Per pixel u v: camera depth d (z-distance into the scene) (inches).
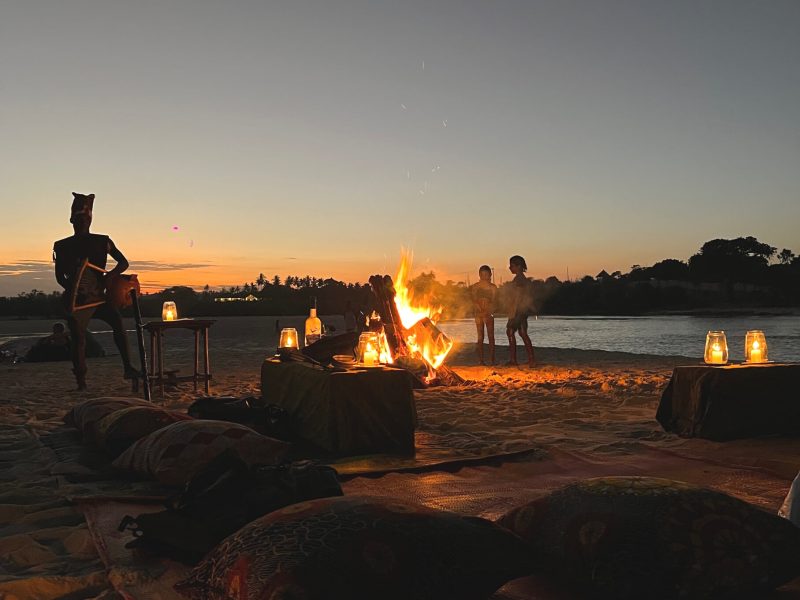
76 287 394.6
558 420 281.7
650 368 515.2
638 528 102.3
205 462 179.5
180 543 122.0
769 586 101.8
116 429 216.4
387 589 89.4
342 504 101.4
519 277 539.2
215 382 447.2
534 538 111.0
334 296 3873.0
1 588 111.6
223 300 4586.6
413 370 395.2
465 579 94.8
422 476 191.3
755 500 160.6
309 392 236.8
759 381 239.0
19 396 386.6
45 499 171.8
